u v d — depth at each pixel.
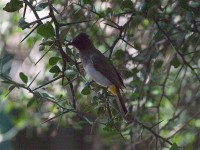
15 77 13.62
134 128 11.41
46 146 17.08
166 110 14.29
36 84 12.39
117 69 10.66
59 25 8.12
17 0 8.21
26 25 8.07
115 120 8.76
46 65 12.78
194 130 13.52
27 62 13.82
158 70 11.55
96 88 9.93
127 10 9.28
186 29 9.85
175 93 13.78
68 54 8.34
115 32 12.01
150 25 11.57
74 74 8.04
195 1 9.71
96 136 16.64
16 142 17.00
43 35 8.02
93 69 9.73
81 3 10.03
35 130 17.11
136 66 11.14
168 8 10.72
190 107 13.95
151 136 11.67
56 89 11.80
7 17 13.86
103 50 12.26
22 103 13.53
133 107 11.79
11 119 15.53
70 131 17.12
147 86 11.52
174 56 10.49
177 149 8.54
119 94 9.62
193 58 11.52
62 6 10.87
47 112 12.84
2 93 13.20
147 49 11.23
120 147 14.86
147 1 9.12
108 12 9.50
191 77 12.48
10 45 14.24
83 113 8.63
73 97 8.40
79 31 10.98
